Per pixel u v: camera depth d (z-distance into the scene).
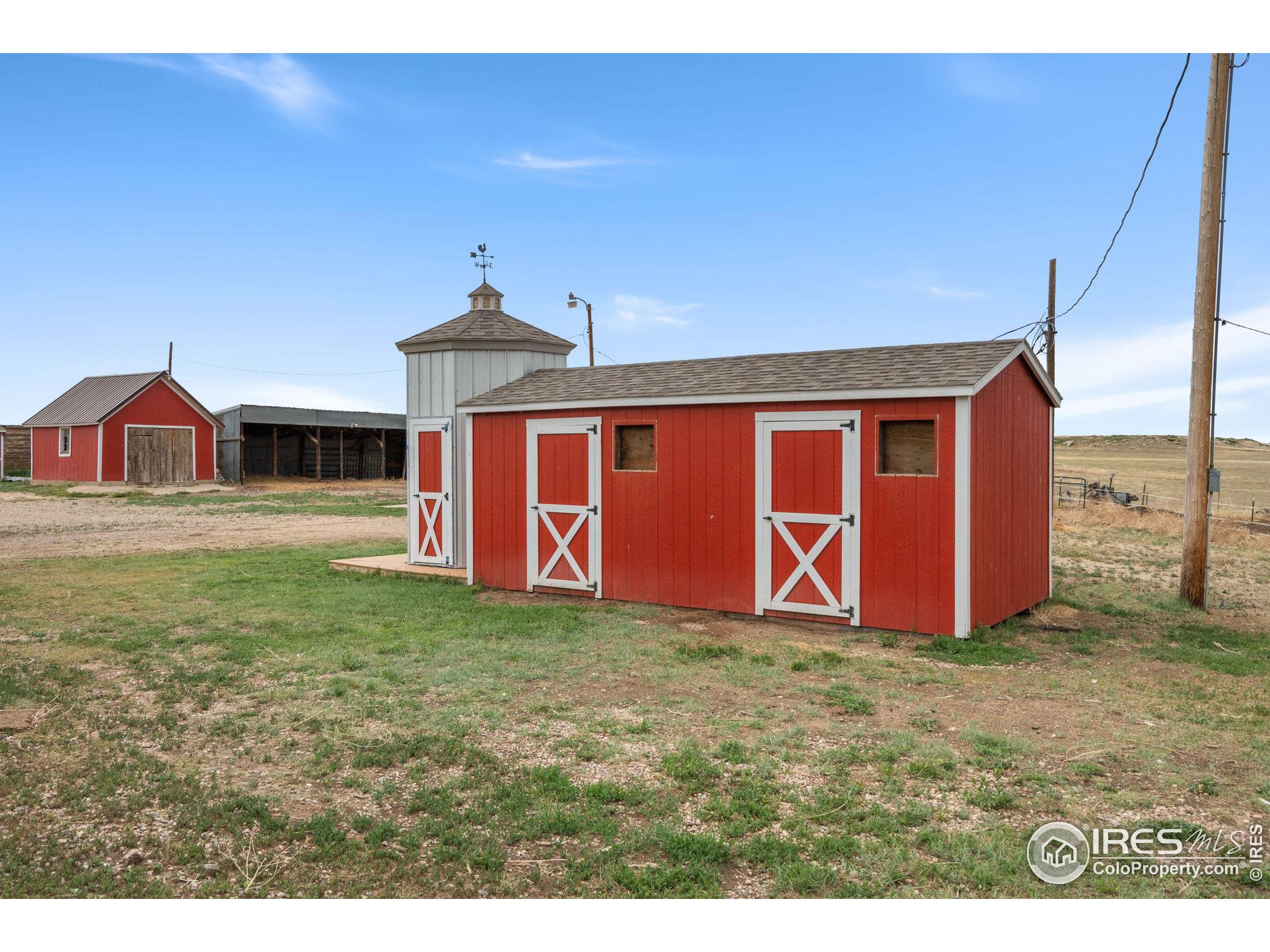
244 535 19.45
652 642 8.53
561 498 11.48
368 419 42.50
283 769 5.11
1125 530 21.53
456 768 5.09
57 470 35.69
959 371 8.69
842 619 9.28
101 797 4.65
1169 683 7.13
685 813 4.45
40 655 7.84
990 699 6.62
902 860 3.92
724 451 10.10
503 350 13.41
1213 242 11.02
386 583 12.38
